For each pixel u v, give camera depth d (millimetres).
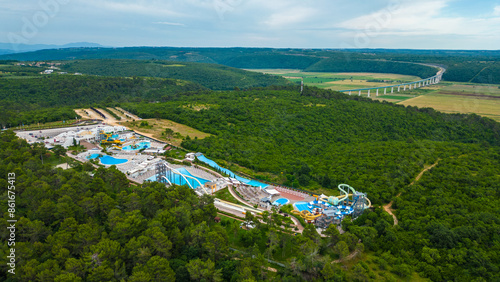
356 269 92062
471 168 172250
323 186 166250
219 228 104062
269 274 92500
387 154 194500
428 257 103438
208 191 149125
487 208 131750
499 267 99938
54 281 70062
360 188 154250
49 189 107000
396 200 143500
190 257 92000
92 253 79438
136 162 177125
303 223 123000
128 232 89938
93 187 117875
